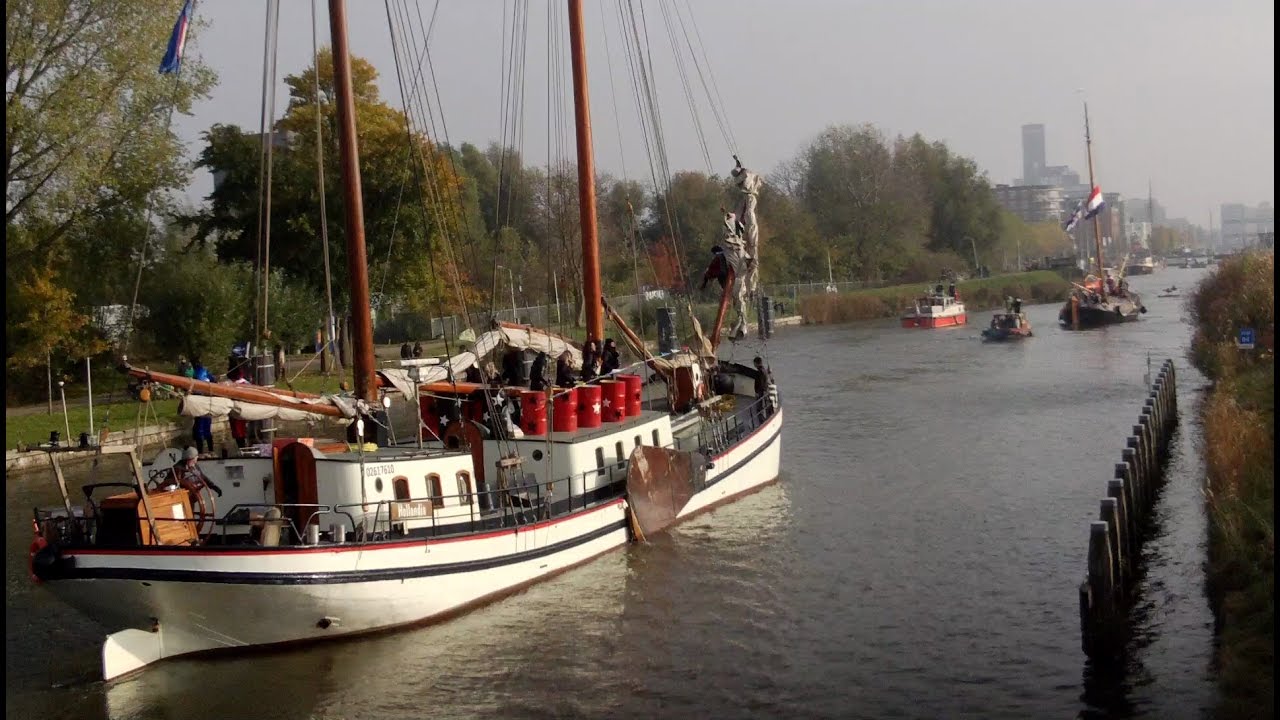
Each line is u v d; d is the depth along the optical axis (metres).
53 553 19.41
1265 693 17.30
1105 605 21.11
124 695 19.83
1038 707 18.89
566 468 27.05
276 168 62.16
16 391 55.25
